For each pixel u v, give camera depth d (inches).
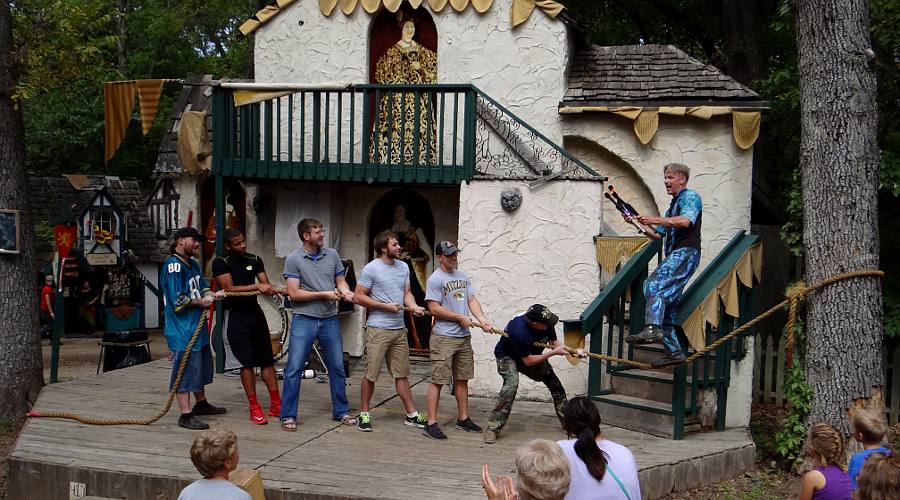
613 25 820.6
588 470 160.1
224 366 408.5
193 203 688.4
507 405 289.1
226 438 182.7
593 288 358.0
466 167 378.3
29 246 422.6
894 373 377.7
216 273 305.0
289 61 442.9
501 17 416.2
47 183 879.7
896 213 435.5
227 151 407.5
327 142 396.5
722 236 396.5
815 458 209.5
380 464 263.4
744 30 569.6
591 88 411.2
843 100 295.1
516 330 284.7
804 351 336.2
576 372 362.3
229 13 1208.8
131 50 1157.1
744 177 393.1
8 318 412.5
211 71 1190.3
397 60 434.3
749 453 301.1
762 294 465.7
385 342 302.7
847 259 294.8
